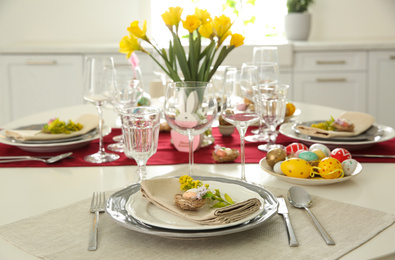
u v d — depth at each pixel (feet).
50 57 11.62
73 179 3.79
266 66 6.08
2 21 12.76
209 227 2.54
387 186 3.51
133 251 2.54
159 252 2.52
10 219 3.00
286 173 3.53
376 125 4.85
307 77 11.58
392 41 11.85
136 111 3.47
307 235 2.68
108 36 12.93
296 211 3.02
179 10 4.21
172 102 3.39
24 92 11.82
